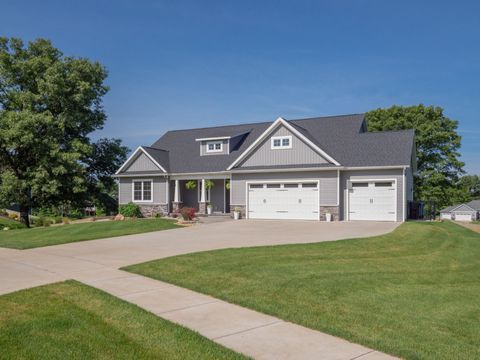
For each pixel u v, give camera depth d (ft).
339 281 30.76
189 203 98.37
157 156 97.71
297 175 80.02
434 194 138.41
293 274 32.48
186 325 21.16
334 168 75.97
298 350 18.02
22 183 89.61
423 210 88.84
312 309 23.89
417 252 45.55
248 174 84.69
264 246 45.01
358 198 76.69
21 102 92.17
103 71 101.30
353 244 46.96
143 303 24.99
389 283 31.60
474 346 19.02
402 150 76.33
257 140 83.35
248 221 77.20
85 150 94.12
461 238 57.77
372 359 17.13
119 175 99.55
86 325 20.68
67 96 94.32
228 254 40.19
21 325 20.67
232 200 86.02
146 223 70.33
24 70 91.71
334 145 84.12
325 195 77.56
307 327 21.02
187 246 46.50
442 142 140.77
